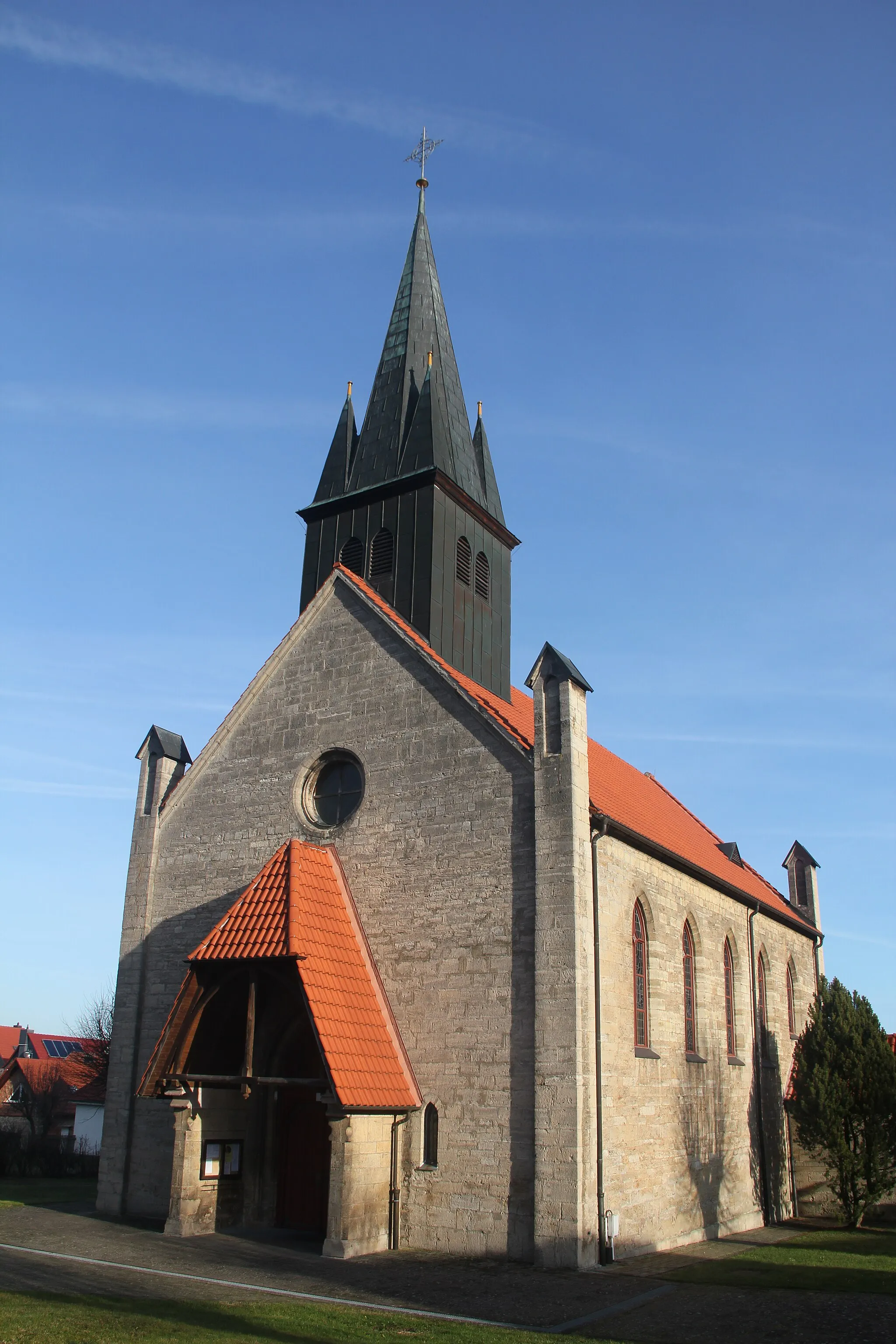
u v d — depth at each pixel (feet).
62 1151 144.87
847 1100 98.37
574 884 71.87
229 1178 78.28
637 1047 79.92
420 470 101.55
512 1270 64.69
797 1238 90.84
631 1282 62.08
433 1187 71.51
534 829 75.10
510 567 112.57
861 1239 90.43
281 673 94.58
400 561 100.32
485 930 75.25
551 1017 69.92
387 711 86.17
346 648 90.89
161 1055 74.64
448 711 82.53
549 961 71.20
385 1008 77.05
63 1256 65.98
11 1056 303.68
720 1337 49.14
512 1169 69.15
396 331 115.65
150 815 98.58
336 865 83.20
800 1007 129.59
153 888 96.12
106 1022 224.33
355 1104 67.41
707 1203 88.84
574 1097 67.67
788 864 144.15
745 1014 106.93
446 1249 69.77
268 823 90.74
